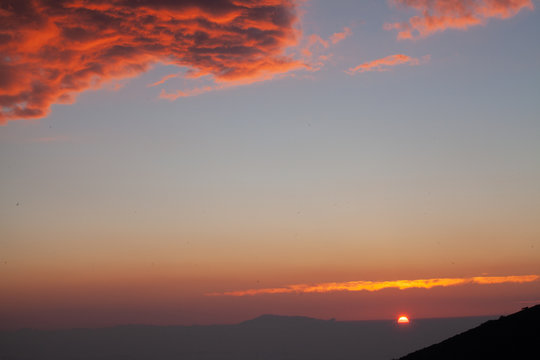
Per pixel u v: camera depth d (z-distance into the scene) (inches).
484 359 1664.6
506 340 1768.0
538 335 1720.0
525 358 1568.7
